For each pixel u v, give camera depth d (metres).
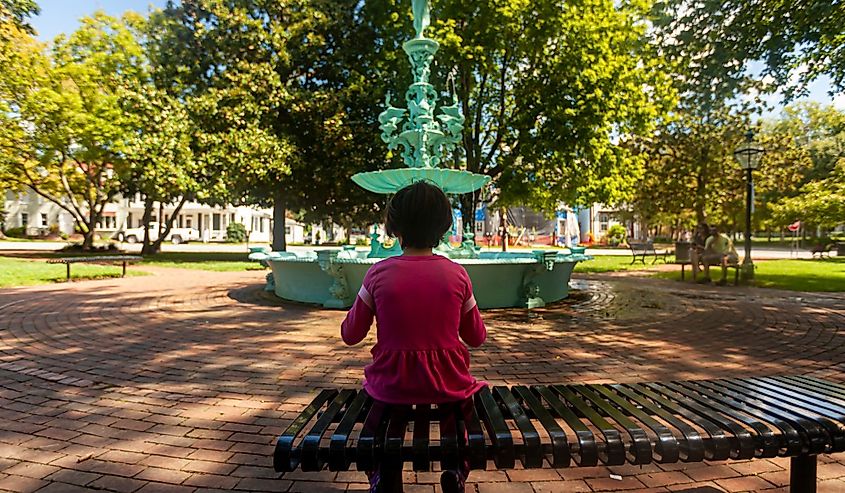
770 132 34.97
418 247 2.06
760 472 2.77
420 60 8.98
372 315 2.08
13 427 3.36
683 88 11.85
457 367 1.98
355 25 22.03
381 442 1.85
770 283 13.20
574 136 17.00
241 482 2.61
